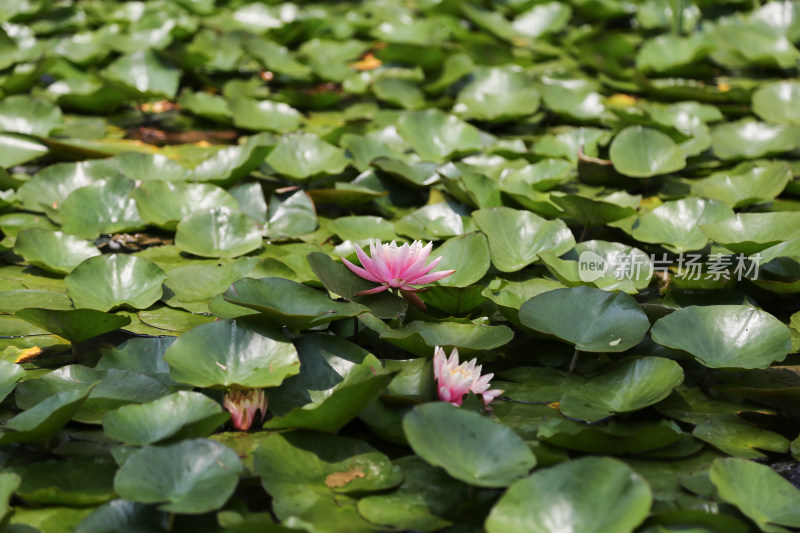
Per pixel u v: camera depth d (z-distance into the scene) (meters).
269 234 3.13
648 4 5.68
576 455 2.57
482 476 2.46
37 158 3.48
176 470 2.47
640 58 4.83
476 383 2.64
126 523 2.44
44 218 3.18
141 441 2.53
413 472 2.53
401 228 3.09
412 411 2.51
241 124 3.80
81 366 2.67
